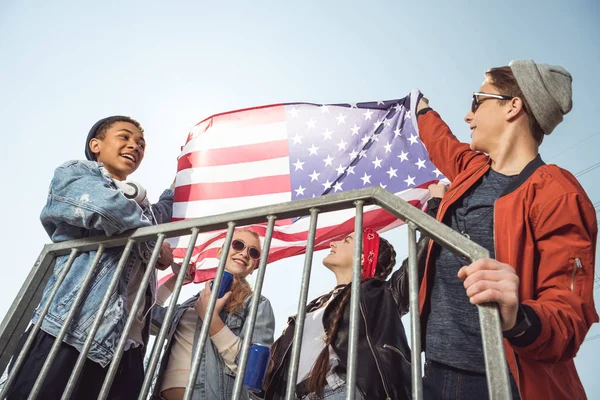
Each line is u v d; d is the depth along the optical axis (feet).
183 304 9.46
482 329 4.08
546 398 4.79
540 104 6.59
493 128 6.86
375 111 12.66
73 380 5.71
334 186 12.03
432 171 11.54
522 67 6.91
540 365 4.88
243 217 6.11
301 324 4.91
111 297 7.05
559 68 6.87
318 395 6.75
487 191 6.39
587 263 5.16
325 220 11.94
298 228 12.00
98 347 6.62
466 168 7.45
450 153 7.93
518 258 5.43
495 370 3.91
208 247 12.00
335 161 12.32
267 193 12.29
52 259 7.41
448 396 5.41
